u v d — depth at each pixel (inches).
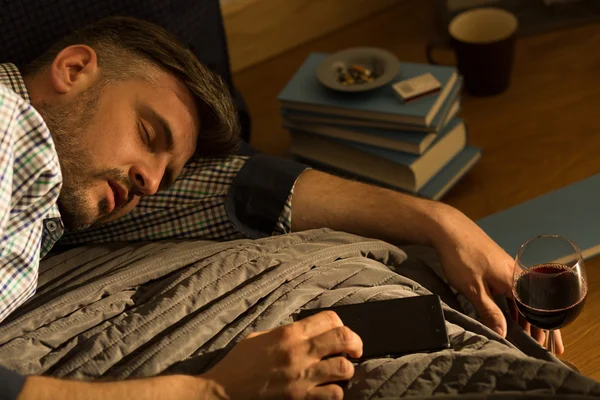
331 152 70.7
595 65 81.0
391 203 56.1
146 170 52.0
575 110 76.0
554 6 88.0
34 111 45.5
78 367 43.3
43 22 60.2
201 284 48.0
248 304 47.1
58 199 51.2
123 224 57.1
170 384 40.1
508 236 60.6
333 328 42.1
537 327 48.5
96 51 52.3
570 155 71.0
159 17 65.2
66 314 47.3
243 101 75.5
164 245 54.9
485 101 79.4
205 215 57.1
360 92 67.5
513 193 68.3
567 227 60.1
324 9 94.0
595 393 39.0
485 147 73.9
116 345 44.2
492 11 76.5
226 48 72.9
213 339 45.0
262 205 56.9
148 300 48.7
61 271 53.2
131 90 51.6
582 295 46.0
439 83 66.1
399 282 50.1
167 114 52.4
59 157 50.1
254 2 89.8
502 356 41.1
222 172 57.9
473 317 52.2
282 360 40.6
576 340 54.3
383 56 70.0
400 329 44.6
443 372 41.2
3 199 43.7
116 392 39.4
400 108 65.2
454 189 70.2
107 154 50.6
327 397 40.2
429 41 84.9
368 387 41.2
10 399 38.6
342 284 49.1
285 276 48.7
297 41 94.5
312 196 57.1
